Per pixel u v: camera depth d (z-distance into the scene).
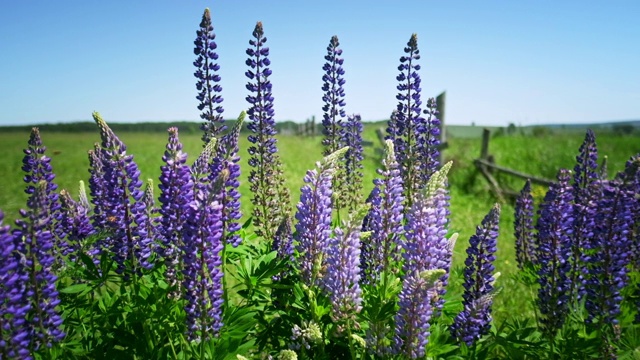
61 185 4.07
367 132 6.96
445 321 1.01
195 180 0.86
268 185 1.33
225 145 0.91
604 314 0.98
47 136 13.73
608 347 0.93
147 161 6.03
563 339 1.01
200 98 1.23
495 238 0.93
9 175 4.79
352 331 0.92
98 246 0.97
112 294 0.94
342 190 1.48
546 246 1.01
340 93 1.37
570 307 1.02
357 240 0.83
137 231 0.89
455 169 4.12
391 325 0.87
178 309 0.86
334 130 1.39
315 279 0.92
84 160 6.04
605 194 0.99
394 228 0.95
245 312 0.88
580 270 1.04
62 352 0.81
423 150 1.35
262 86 1.30
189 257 0.79
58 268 0.94
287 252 1.07
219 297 0.82
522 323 1.04
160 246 0.89
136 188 0.89
